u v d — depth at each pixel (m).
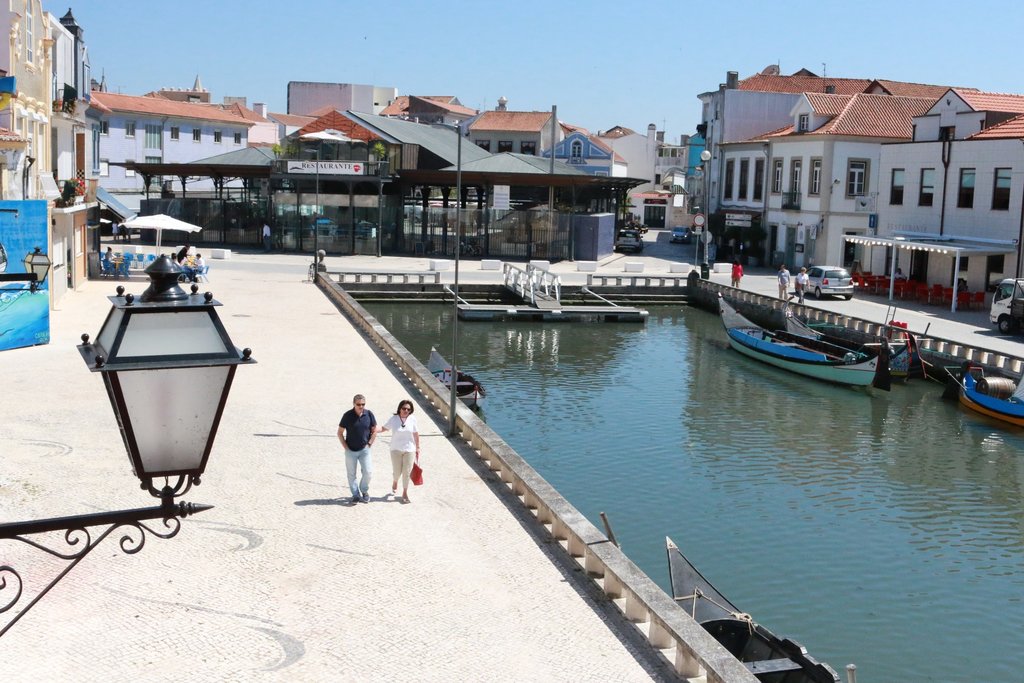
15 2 33.72
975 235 51.19
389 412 24.05
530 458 26.41
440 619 12.71
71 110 43.78
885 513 22.89
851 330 43.03
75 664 11.07
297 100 130.75
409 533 15.85
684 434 29.59
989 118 51.84
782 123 81.00
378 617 12.70
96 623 12.12
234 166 75.44
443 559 14.80
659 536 20.97
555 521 15.75
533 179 71.88
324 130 74.62
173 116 93.88
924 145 54.56
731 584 18.67
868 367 36.50
